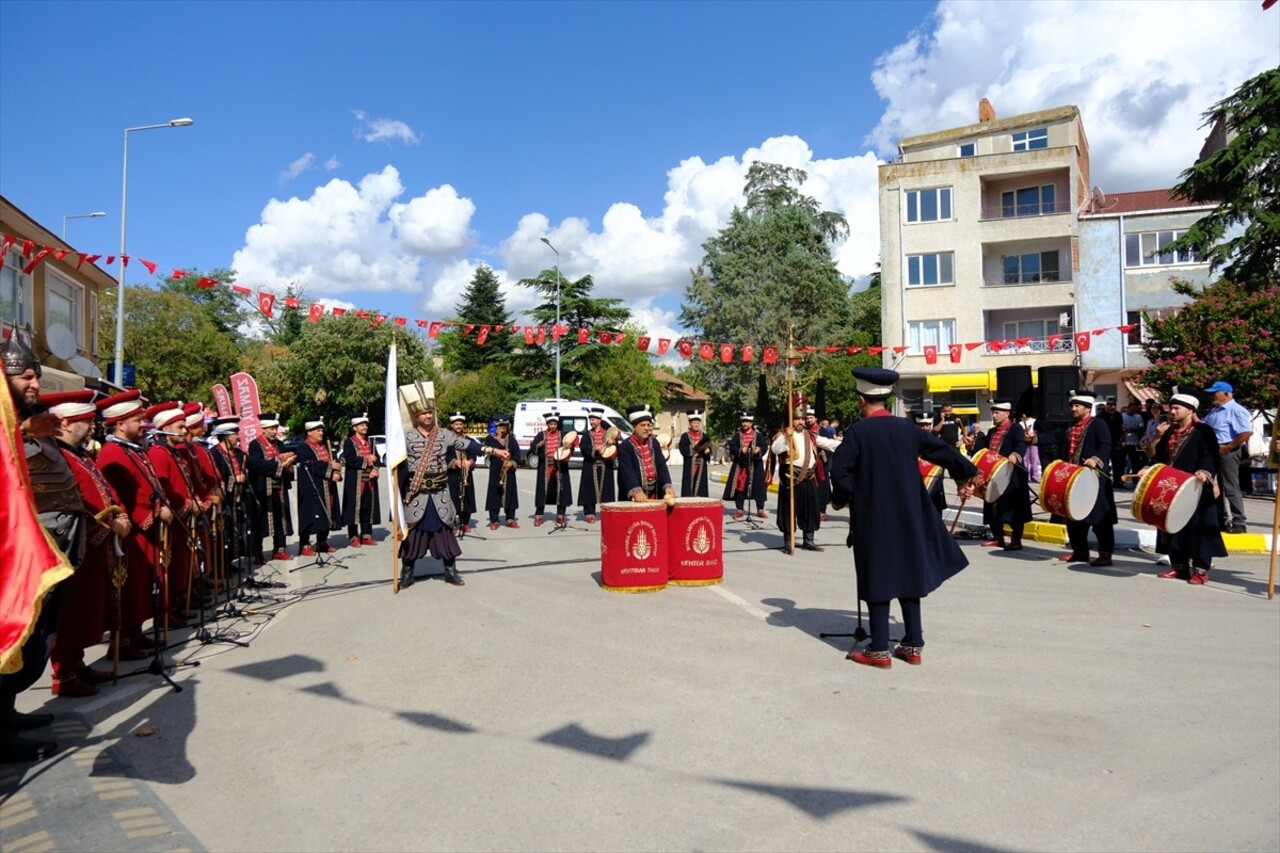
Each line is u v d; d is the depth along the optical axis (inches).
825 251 1798.7
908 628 243.6
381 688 229.8
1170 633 272.7
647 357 2001.7
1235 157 911.0
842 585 359.3
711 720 198.2
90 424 240.8
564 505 624.1
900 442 241.8
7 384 154.6
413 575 400.5
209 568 353.7
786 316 1651.1
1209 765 169.9
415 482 368.8
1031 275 1476.4
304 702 220.5
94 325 1065.5
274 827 151.3
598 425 658.2
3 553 145.9
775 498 816.3
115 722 209.5
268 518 471.2
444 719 203.8
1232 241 932.0
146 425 327.6
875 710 203.2
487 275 2551.7
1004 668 235.1
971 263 1467.8
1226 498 466.6
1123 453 751.7
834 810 152.5
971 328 1469.0
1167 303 1382.9
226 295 2684.5
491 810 155.2
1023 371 578.2
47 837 149.1
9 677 185.2
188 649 279.4
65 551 195.5
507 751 182.7
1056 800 155.4
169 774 176.2
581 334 670.5
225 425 442.6
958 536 521.3
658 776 168.2
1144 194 1633.9
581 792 161.8
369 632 293.7
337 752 185.8
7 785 171.8
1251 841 140.4
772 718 198.8
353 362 1742.1
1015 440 458.3
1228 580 364.5
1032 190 1480.1
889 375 249.0
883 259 1509.6
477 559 454.9
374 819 153.2
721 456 1668.3
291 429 1888.5
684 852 138.8
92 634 232.8
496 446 610.2
